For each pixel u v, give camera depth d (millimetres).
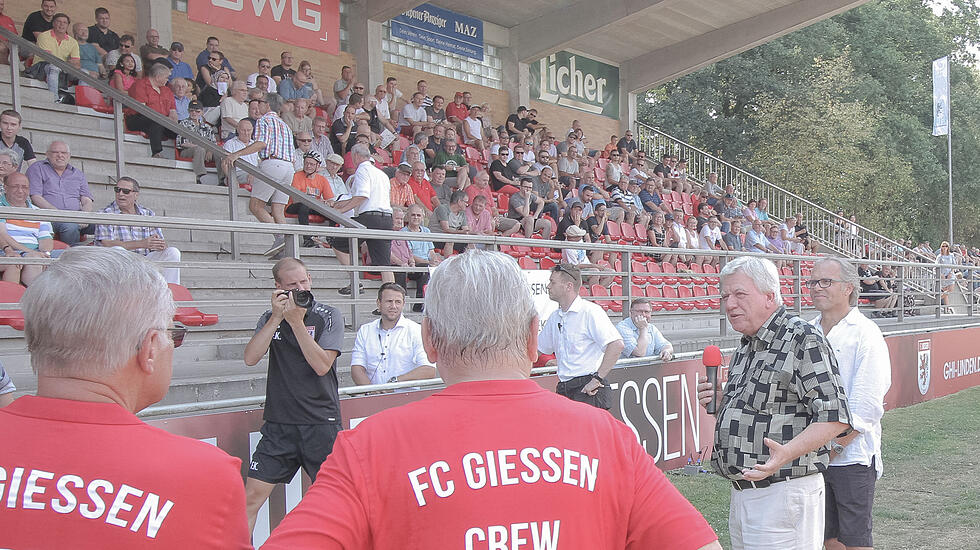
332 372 4262
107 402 1402
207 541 1356
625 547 1499
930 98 35625
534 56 18547
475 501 1357
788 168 28875
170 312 1532
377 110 13516
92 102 9664
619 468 1497
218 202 9320
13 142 7625
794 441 2789
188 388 4613
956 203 37094
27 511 1287
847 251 21031
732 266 3098
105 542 1286
